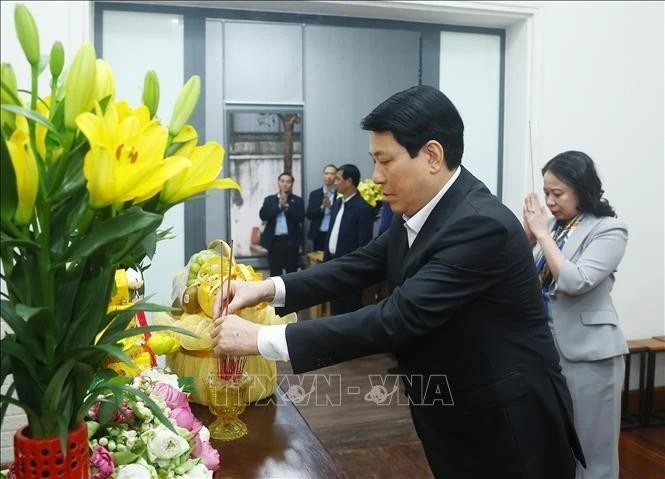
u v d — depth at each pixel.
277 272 4.65
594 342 2.18
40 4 2.53
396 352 1.43
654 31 3.27
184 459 0.97
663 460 2.94
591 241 2.19
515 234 1.29
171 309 0.73
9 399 0.70
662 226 3.39
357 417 3.26
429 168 1.28
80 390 0.73
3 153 0.59
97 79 0.71
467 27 3.29
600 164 3.27
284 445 1.23
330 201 4.77
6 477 0.88
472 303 1.30
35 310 0.62
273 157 4.68
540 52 3.14
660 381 3.54
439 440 1.42
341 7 2.99
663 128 3.34
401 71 3.75
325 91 4.64
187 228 3.06
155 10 2.91
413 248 1.35
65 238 0.68
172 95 2.97
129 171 0.62
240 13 3.03
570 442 1.44
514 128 3.28
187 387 1.20
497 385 1.32
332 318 1.23
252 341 1.17
